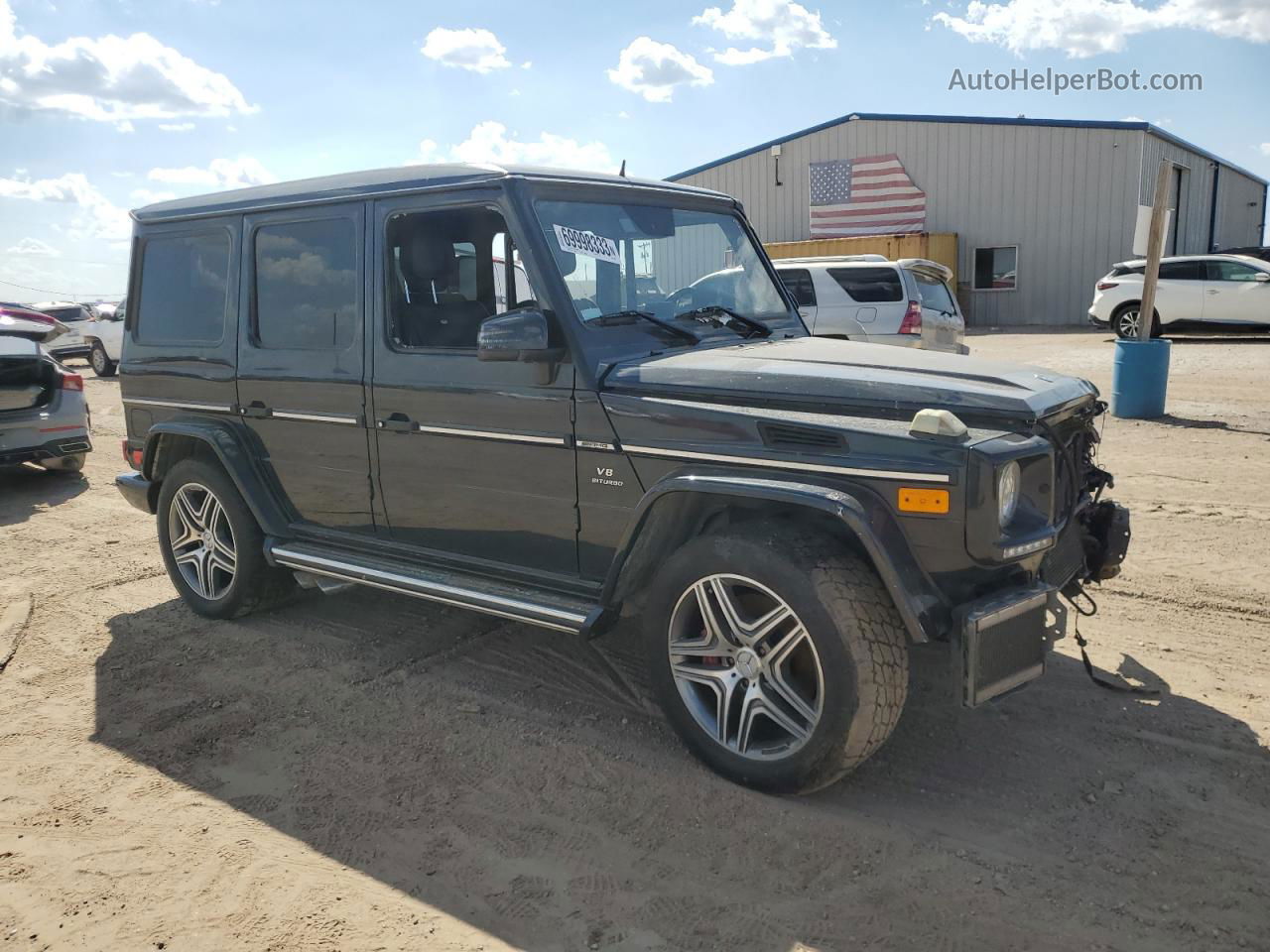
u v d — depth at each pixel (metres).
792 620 3.20
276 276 4.60
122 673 4.62
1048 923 2.69
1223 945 2.59
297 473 4.70
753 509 3.43
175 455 5.36
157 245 5.19
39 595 5.81
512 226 3.73
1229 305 17.56
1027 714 3.91
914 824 3.18
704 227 4.48
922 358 3.72
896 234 27.59
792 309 4.76
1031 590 3.16
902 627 3.16
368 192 4.20
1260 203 40.75
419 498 4.23
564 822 3.26
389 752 3.77
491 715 4.04
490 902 2.87
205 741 3.92
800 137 29.61
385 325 4.18
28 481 9.29
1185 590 5.21
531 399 3.75
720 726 3.41
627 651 4.66
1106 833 3.11
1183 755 3.57
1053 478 3.18
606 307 3.86
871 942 2.64
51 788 3.58
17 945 2.75
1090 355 17.14
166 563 5.42
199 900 2.92
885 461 3.04
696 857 3.04
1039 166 26.44
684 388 3.46
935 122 27.50
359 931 2.76
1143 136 25.16
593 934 2.72
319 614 5.31
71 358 23.98
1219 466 8.04
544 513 3.84
